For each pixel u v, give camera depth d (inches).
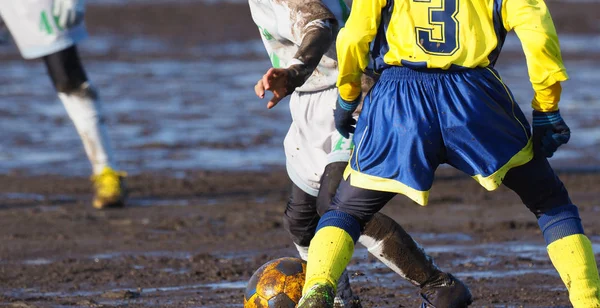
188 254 1243.8
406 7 698.2
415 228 1392.7
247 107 2923.2
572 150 2204.7
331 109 795.4
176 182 1860.2
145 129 2514.8
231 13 5816.9
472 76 690.2
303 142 812.0
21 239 1359.5
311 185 812.0
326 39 756.0
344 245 692.1
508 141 690.8
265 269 815.1
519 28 678.5
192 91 3307.1
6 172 1973.4
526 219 1457.9
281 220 1473.9
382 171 694.5
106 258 1223.5
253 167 2027.6
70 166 2048.5
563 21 5949.8
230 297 991.0
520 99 3031.5
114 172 1632.6
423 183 685.9
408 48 693.3
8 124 2581.2
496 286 1024.2
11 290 1047.0
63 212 1578.5
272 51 840.3
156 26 5452.8
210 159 2119.8
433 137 685.3
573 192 1689.2
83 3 1628.9
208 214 1541.6
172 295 1010.7
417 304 940.0
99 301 984.3
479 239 1310.3
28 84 3452.3
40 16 1604.3
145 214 1553.9
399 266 784.9
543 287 1017.5
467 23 691.4
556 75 671.1
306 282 686.5
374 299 962.1
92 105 1636.3
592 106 2940.5
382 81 708.0
